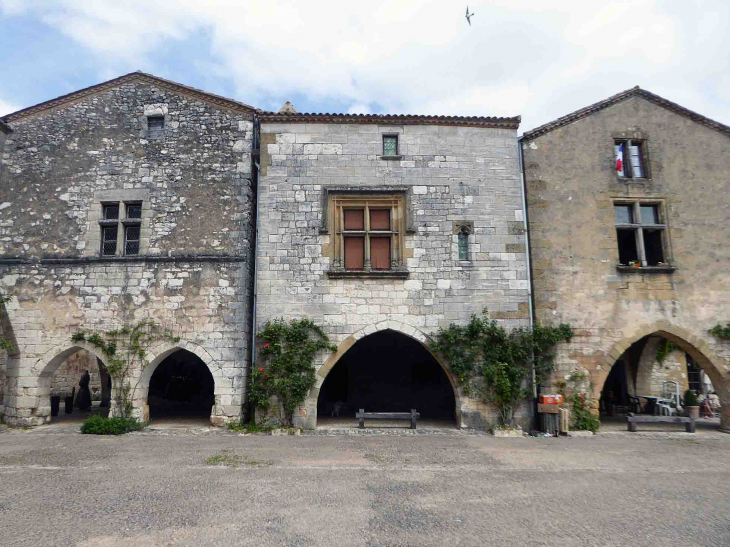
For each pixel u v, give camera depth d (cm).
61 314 1055
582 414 1034
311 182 1087
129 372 1028
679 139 1170
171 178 1097
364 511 529
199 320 1038
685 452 862
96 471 680
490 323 1047
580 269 1094
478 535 469
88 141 1120
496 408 1029
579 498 589
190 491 591
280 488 607
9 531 463
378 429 1030
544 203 1112
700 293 1105
